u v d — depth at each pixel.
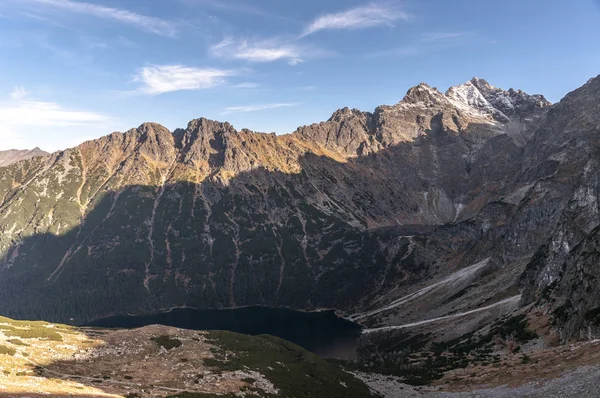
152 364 100.12
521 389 100.12
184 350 115.94
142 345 113.12
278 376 109.25
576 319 144.12
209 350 119.31
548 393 87.25
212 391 84.62
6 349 86.50
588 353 108.00
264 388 96.50
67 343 104.44
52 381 70.56
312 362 137.00
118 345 109.75
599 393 71.81
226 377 97.44
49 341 102.88
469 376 138.38
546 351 134.62
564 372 99.50
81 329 130.12
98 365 91.88
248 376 101.19
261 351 130.50
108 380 81.19
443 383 139.00
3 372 72.81
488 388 113.81
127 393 72.69
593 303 141.00
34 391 60.41
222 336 138.25
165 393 77.00
